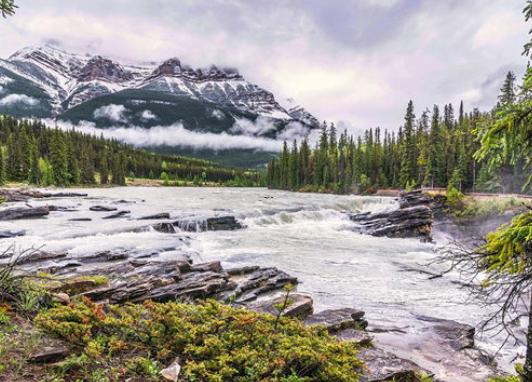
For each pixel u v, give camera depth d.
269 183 109.56
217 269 14.87
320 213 39.34
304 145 99.75
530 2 5.25
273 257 21.36
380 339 10.07
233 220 33.19
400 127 86.00
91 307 6.29
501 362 9.21
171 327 5.70
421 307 13.30
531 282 5.18
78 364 4.73
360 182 81.62
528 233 4.76
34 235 23.72
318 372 5.39
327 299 13.92
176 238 24.23
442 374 8.14
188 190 93.12
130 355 5.22
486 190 50.38
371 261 20.94
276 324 6.39
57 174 77.88
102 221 30.09
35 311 6.25
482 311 13.00
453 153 62.00
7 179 73.44
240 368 5.19
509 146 5.33
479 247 5.59
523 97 5.25
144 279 11.89
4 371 4.23
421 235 32.06
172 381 4.59
